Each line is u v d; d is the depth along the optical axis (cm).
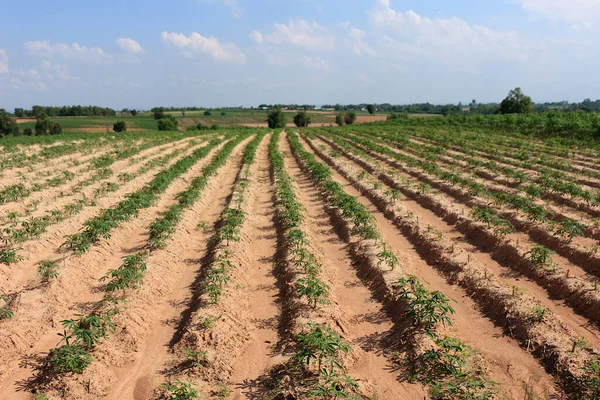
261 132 7375
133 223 1906
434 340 990
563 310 1140
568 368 884
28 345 1049
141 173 3005
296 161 3903
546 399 832
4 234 1684
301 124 12825
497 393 848
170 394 863
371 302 1259
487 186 2353
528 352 980
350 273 1466
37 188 2417
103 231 1611
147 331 1110
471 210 1944
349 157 3841
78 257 1464
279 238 1786
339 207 2038
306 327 1059
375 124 8556
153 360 992
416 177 2808
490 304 1169
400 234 1808
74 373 901
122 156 3728
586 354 919
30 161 3359
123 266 1350
